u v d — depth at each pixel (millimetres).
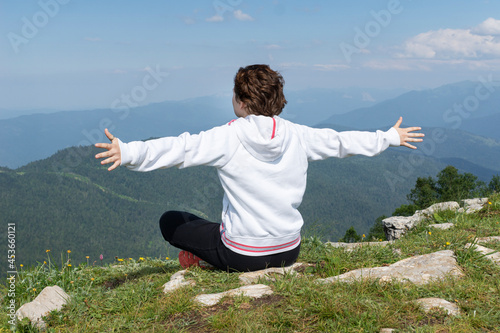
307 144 2795
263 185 2549
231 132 2498
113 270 4266
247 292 2492
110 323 2385
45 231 178375
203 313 2295
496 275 2648
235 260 2818
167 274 3479
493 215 6234
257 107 2533
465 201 7816
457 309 2111
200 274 3059
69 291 3330
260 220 2625
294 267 3168
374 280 2576
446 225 6016
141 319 2352
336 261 3180
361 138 2838
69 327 2420
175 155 2322
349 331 1913
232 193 2619
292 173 2633
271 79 2518
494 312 2049
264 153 2486
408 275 2697
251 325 1999
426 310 2105
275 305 2287
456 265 2840
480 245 3510
